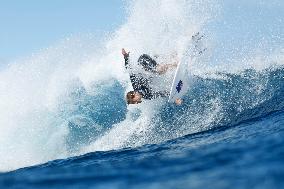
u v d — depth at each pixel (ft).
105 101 139.33
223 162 62.34
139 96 118.01
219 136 96.73
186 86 127.44
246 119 112.57
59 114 134.92
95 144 123.65
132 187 54.80
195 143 92.99
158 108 128.26
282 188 45.83
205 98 128.16
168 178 57.21
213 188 49.65
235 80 135.85
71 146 126.52
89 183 60.29
